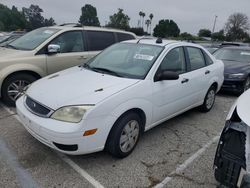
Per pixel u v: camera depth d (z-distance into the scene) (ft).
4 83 16.51
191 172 10.64
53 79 12.42
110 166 10.73
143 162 11.16
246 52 27.43
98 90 10.57
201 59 16.61
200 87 15.98
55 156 11.25
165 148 12.50
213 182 10.05
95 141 9.94
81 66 14.57
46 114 10.08
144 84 11.63
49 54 17.83
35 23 252.62
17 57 16.76
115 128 10.57
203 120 16.58
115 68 13.08
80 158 11.19
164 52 13.30
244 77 23.24
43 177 9.84
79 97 10.11
